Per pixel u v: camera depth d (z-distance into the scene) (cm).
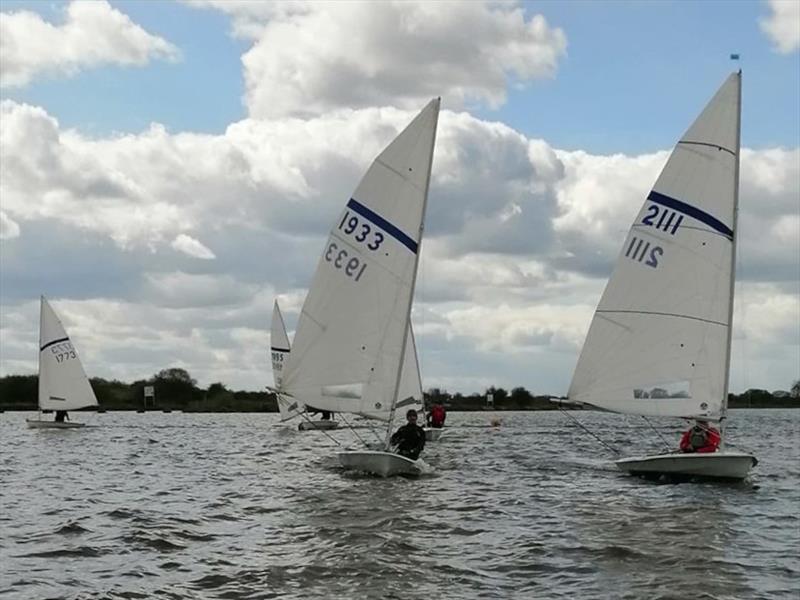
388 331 2717
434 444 4612
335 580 1340
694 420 2708
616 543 1634
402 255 2714
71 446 4594
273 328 6375
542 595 1258
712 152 2655
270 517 1933
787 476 2917
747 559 1509
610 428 7238
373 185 2753
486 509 2041
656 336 2667
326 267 2795
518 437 5506
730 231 2641
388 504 2111
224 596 1249
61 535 1723
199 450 4259
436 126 2730
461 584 1320
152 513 2014
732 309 2633
